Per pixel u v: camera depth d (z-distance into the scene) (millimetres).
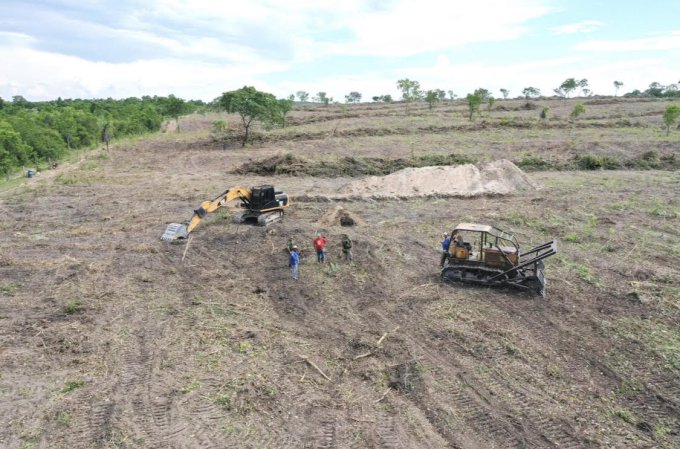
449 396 9719
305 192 30047
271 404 9461
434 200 27734
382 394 9805
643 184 30047
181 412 9227
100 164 42938
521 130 51938
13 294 15148
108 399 9734
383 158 37469
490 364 10836
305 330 12688
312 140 49938
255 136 53438
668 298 13883
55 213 25891
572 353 11266
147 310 13891
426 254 18281
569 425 8773
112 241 20594
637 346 11453
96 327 12883
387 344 11773
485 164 31922
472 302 14070
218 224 22922
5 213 25953
